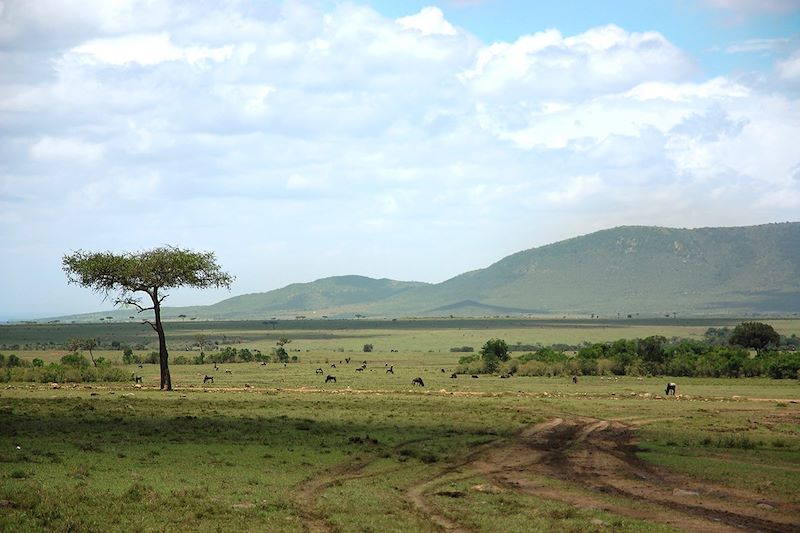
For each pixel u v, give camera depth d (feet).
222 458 127.54
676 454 142.20
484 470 126.00
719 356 412.77
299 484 110.52
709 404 238.89
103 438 147.13
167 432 157.79
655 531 86.48
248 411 204.23
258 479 111.34
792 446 151.23
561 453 144.25
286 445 144.05
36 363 398.62
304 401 233.96
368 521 88.79
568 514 94.02
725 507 100.17
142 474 111.34
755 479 118.01
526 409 216.54
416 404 227.61
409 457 135.44
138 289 274.16
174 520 85.81
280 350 564.71
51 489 96.53
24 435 148.87
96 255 269.23
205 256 279.69
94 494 95.45
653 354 422.82
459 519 91.66
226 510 91.25
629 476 121.70
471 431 169.37
